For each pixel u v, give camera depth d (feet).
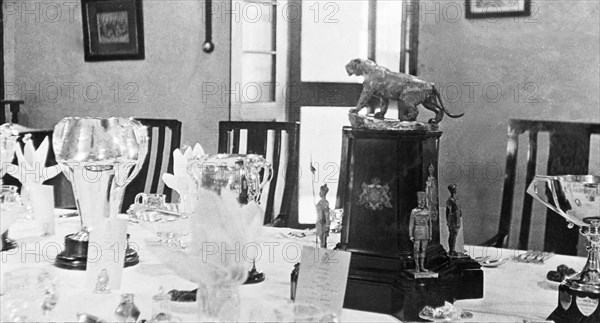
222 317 3.63
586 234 4.48
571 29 9.75
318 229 4.61
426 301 4.26
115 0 11.31
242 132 8.79
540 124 9.50
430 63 10.21
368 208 4.59
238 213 3.66
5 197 6.03
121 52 11.44
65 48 11.60
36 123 11.57
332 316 3.84
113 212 5.65
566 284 4.48
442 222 5.23
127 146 5.72
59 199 10.75
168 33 11.12
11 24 11.53
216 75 10.88
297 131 8.49
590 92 9.68
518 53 10.04
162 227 5.78
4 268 5.30
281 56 10.10
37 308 4.13
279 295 4.70
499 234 8.71
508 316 4.32
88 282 4.89
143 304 4.49
